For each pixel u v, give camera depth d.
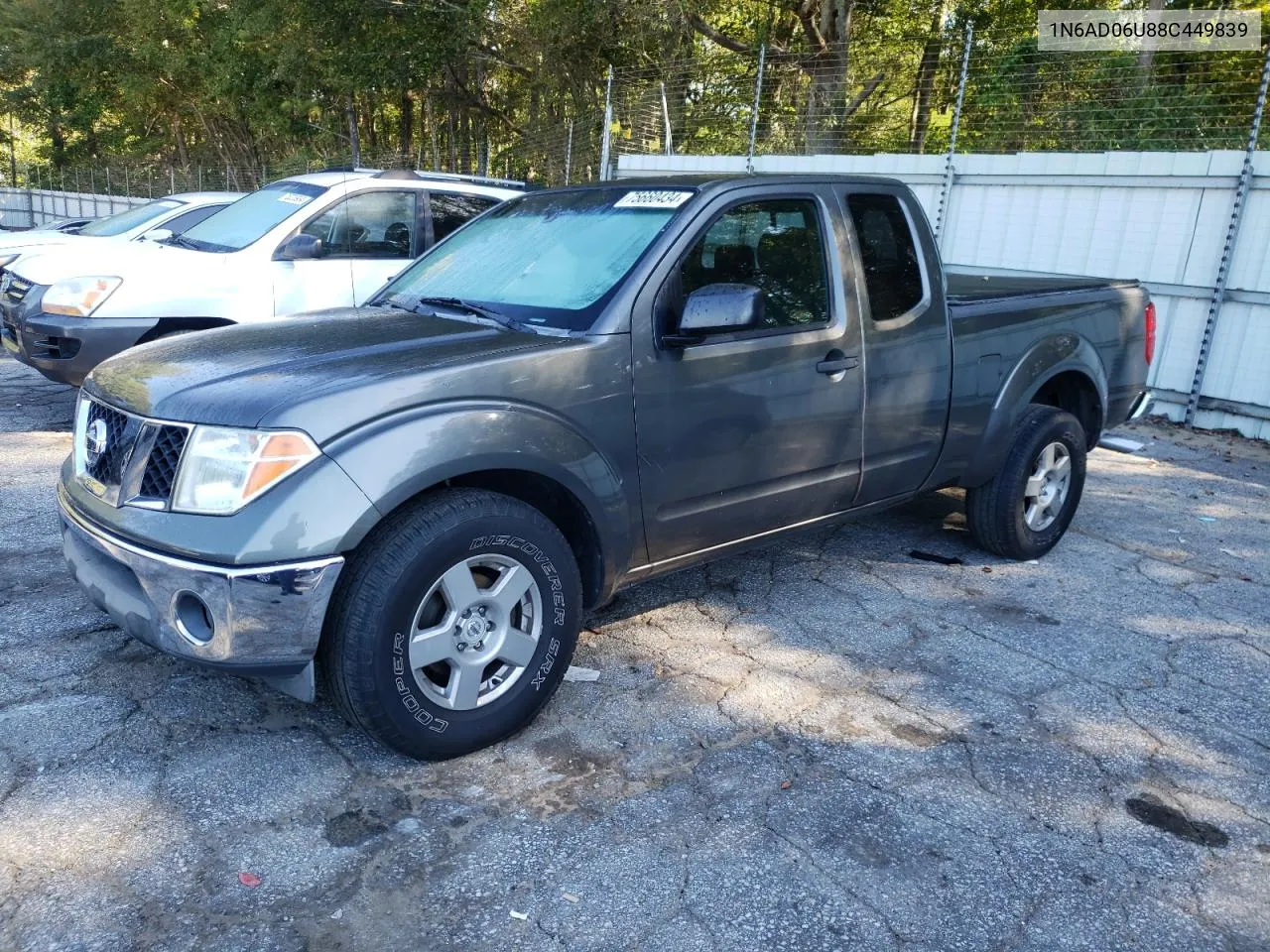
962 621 4.45
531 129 23.91
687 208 3.63
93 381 3.39
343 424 2.83
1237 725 3.60
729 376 3.63
